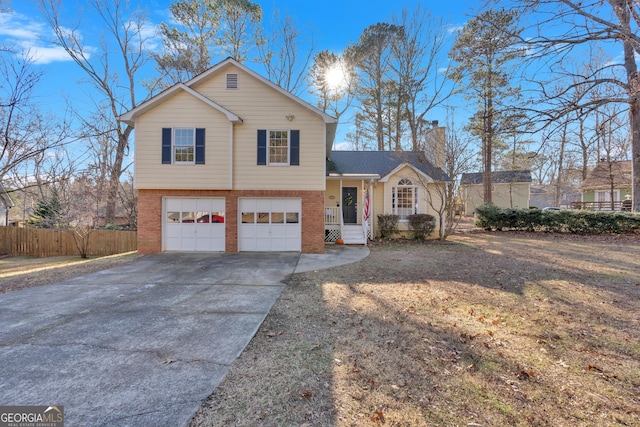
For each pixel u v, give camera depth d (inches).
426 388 119.0
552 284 267.3
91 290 257.8
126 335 165.0
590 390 119.3
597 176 929.5
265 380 121.9
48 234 602.9
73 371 127.3
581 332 172.6
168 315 197.2
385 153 742.5
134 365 132.6
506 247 490.0
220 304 220.4
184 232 460.4
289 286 270.8
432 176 594.2
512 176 1016.9
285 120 457.1
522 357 144.9
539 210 686.5
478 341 161.3
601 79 283.6
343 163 687.7
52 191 649.0
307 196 459.5
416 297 235.8
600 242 530.6
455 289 257.0
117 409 102.9
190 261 390.0
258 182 456.4
